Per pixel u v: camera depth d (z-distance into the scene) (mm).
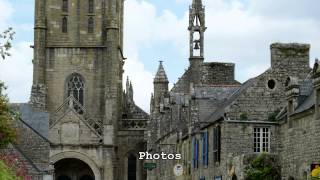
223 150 56688
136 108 124625
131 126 117188
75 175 115062
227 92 68188
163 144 86438
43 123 77000
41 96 114875
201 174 64438
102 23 118875
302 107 46969
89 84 117812
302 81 50125
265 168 50312
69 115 111562
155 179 92688
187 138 71188
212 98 67625
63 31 118750
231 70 79562
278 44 57188
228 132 56531
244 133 56562
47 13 118938
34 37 117562
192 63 92000
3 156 44906
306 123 45844
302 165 46250
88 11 119000
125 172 115688
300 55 57312
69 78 118062
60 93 117750
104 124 112188
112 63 115812
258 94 56969
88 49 118375
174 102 82250
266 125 56375
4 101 42812
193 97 67625
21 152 64062
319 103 43844
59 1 119375
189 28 92688
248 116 56750
